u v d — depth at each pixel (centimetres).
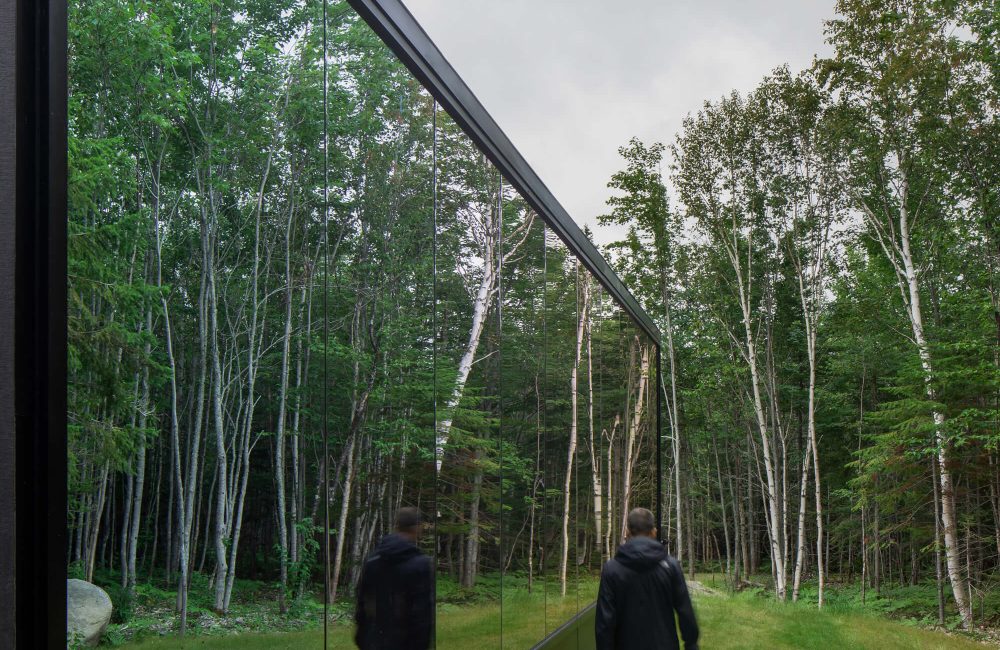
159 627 217
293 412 279
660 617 458
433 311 400
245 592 248
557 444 657
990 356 1800
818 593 2281
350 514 306
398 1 364
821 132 2350
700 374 3050
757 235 2720
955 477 2048
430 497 385
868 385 2675
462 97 446
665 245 2870
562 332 690
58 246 189
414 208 381
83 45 216
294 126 292
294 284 286
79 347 206
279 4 288
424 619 366
